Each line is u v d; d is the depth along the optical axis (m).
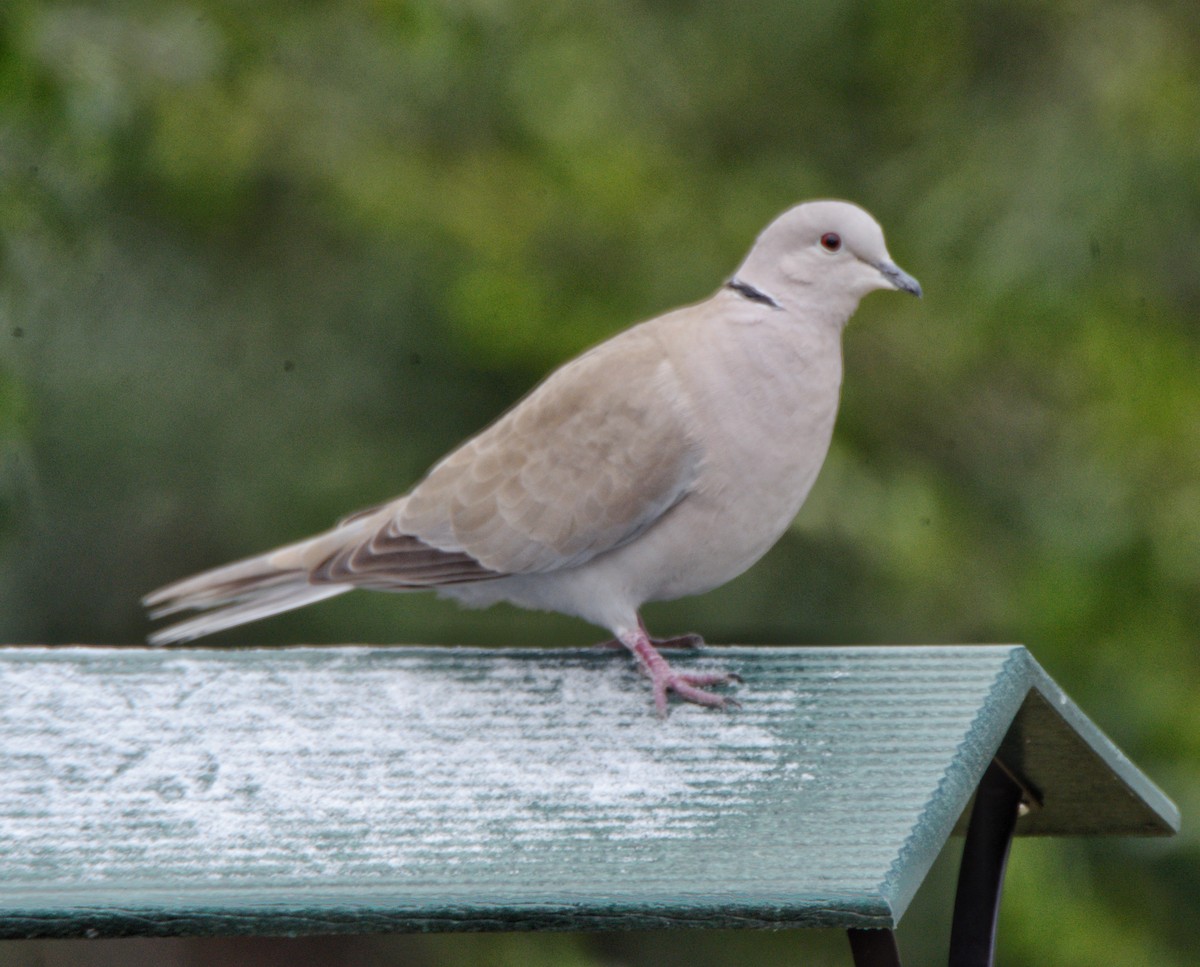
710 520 7.10
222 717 6.52
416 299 14.08
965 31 14.55
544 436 7.27
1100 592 13.13
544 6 15.12
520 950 13.23
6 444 9.62
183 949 13.33
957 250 13.55
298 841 5.52
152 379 13.91
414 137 14.84
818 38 15.80
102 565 13.95
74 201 10.35
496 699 6.72
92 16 12.73
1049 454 14.23
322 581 7.49
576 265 14.24
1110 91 13.34
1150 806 7.16
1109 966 12.30
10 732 6.39
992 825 7.11
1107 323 13.13
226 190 13.71
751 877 5.16
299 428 14.08
